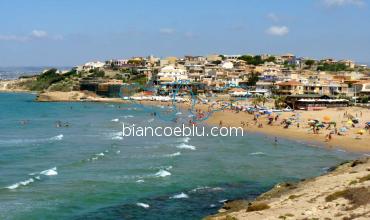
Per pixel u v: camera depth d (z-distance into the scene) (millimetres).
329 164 79062
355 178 51688
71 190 60469
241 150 92875
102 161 80125
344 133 111438
